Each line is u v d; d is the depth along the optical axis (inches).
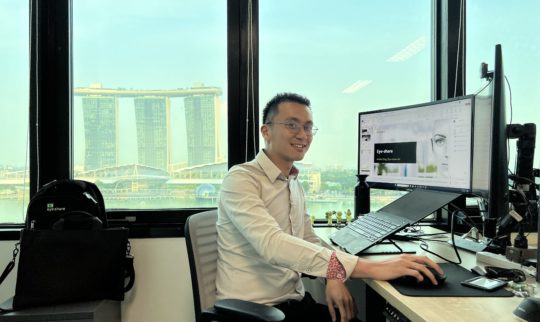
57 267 58.6
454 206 64.1
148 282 75.2
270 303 46.8
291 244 40.7
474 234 58.5
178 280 75.5
